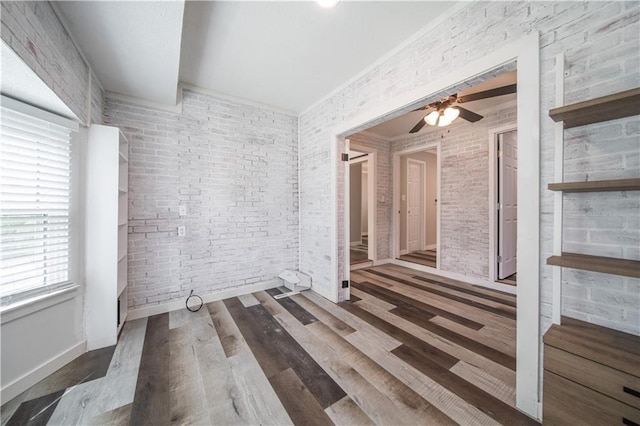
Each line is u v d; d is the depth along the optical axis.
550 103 1.21
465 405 1.33
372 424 1.22
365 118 2.37
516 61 1.35
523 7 1.31
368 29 1.84
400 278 3.78
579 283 1.16
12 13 1.05
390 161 4.82
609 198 1.09
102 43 1.68
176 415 1.28
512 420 1.24
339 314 2.49
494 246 3.32
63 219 1.73
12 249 1.47
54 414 1.28
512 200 3.59
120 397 1.40
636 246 1.03
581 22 1.13
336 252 2.82
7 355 1.39
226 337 2.05
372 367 1.65
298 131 3.51
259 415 1.28
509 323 2.28
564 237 1.20
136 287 2.45
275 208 3.31
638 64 1.00
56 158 1.69
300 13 1.68
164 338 2.04
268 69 2.38
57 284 1.67
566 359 1.01
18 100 1.48
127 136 2.41
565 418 1.01
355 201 6.70
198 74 2.47
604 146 1.10
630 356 0.92
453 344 1.93
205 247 2.82
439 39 1.72
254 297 2.97
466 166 3.62
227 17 1.71
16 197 1.49
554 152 1.20
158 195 2.56
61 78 1.48
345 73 2.45
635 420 0.86
